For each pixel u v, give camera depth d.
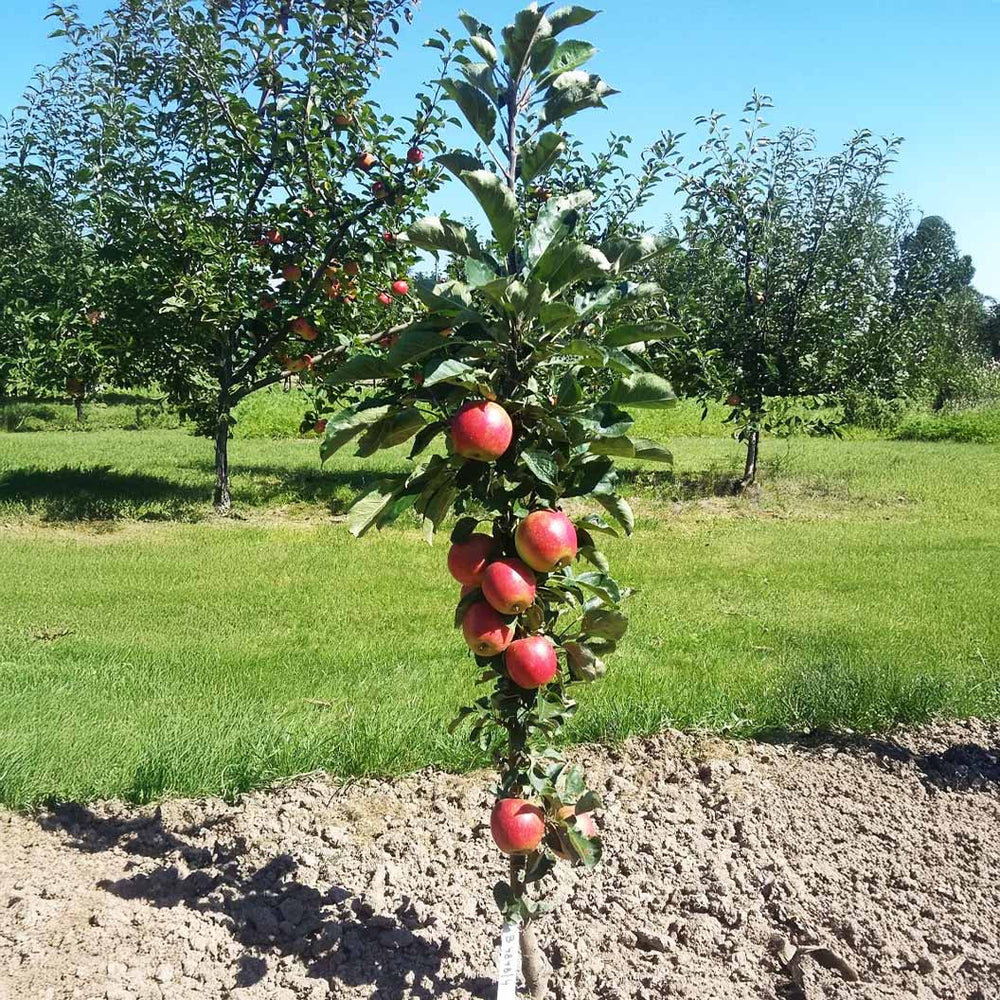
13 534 6.05
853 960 1.66
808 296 7.94
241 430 13.46
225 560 5.38
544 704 1.29
